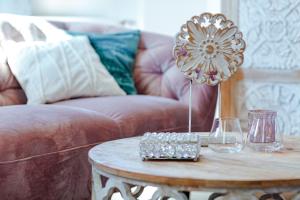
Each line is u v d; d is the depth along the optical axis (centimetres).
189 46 156
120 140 162
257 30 290
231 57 156
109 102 221
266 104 290
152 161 132
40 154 167
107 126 196
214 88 247
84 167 184
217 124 153
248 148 151
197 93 247
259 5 288
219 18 155
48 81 231
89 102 223
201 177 116
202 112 245
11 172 158
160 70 271
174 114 230
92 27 287
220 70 156
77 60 246
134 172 122
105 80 252
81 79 242
